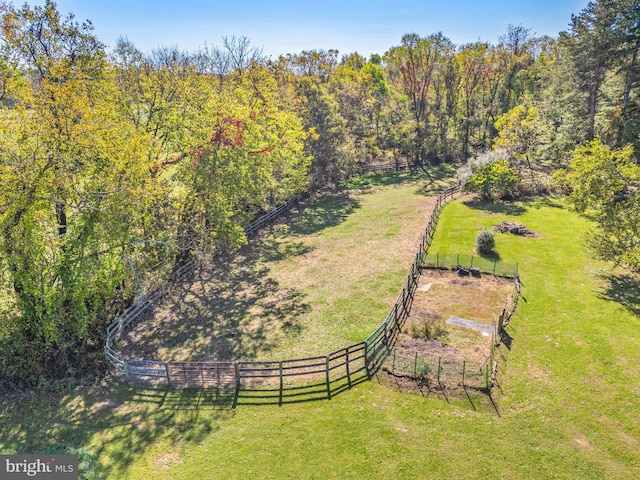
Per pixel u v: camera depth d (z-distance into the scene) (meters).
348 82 61.31
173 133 26.45
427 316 20.50
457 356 17.09
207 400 15.88
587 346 17.31
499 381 15.59
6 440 14.02
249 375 16.78
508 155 40.81
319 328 20.47
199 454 13.32
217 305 23.47
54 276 17.75
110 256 19.16
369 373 16.77
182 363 16.34
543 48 78.88
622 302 20.39
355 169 57.03
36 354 17.38
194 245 25.61
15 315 17.64
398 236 32.88
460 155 64.62
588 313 19.70
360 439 13.55
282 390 16.19
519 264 25.58
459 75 60.66
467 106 61.00
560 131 41.97
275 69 49.66
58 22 19.81
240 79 39.97
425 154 61.62
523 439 13.14
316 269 27.66
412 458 12.71
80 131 16.81
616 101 38.62
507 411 14.23
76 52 20.62
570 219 33.19
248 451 13.36
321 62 65.31
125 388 16.72
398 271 26.33
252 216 33.72
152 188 20.08
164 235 23.38
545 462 12.32
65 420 14.99
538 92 60.16
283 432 14.07
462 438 13.30
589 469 12.05
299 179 40.09
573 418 13.82
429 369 16.16
